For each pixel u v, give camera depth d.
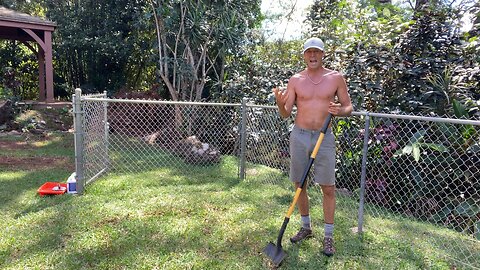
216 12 7.61
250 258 2.56
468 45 4.55
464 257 2.70
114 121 8.14
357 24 5.72
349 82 4.55
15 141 7.13
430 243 2.91
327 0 7.32
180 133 6.95
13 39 11.39
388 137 3.95
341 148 4.34
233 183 4.49
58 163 5.46
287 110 2.65
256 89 6.61
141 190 4.09
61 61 13.62
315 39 2.57
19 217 3.21
